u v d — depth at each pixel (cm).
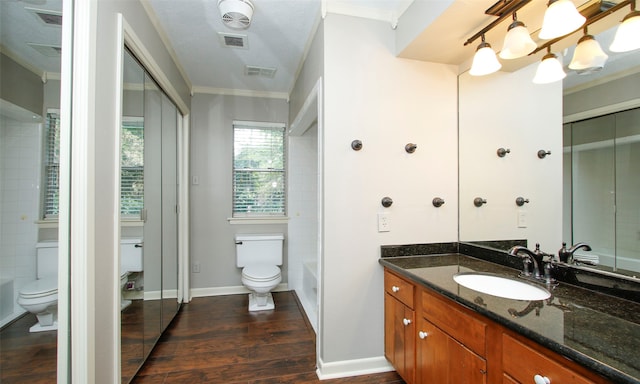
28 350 107
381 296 192
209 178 330
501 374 104
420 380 153
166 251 247
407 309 163
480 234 190
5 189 102
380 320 191
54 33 110
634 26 112
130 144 174
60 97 111
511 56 137
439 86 202
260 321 264
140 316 193
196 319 268
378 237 191
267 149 351
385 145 192
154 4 184
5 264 103
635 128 111
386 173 192
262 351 214
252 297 308
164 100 239
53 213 111
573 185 136
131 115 172
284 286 348
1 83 101
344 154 185
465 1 139
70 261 113
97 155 123
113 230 138
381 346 192
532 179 158
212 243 331
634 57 113
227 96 335
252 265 309
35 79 107
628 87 114
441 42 175
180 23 206
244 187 346
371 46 190
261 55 254
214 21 204
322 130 186
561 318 97
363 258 189
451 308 130
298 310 289
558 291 124
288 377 184
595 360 72
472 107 196
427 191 199
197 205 327
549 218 147
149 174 207
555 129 145
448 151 204
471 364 118
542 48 151
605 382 73
